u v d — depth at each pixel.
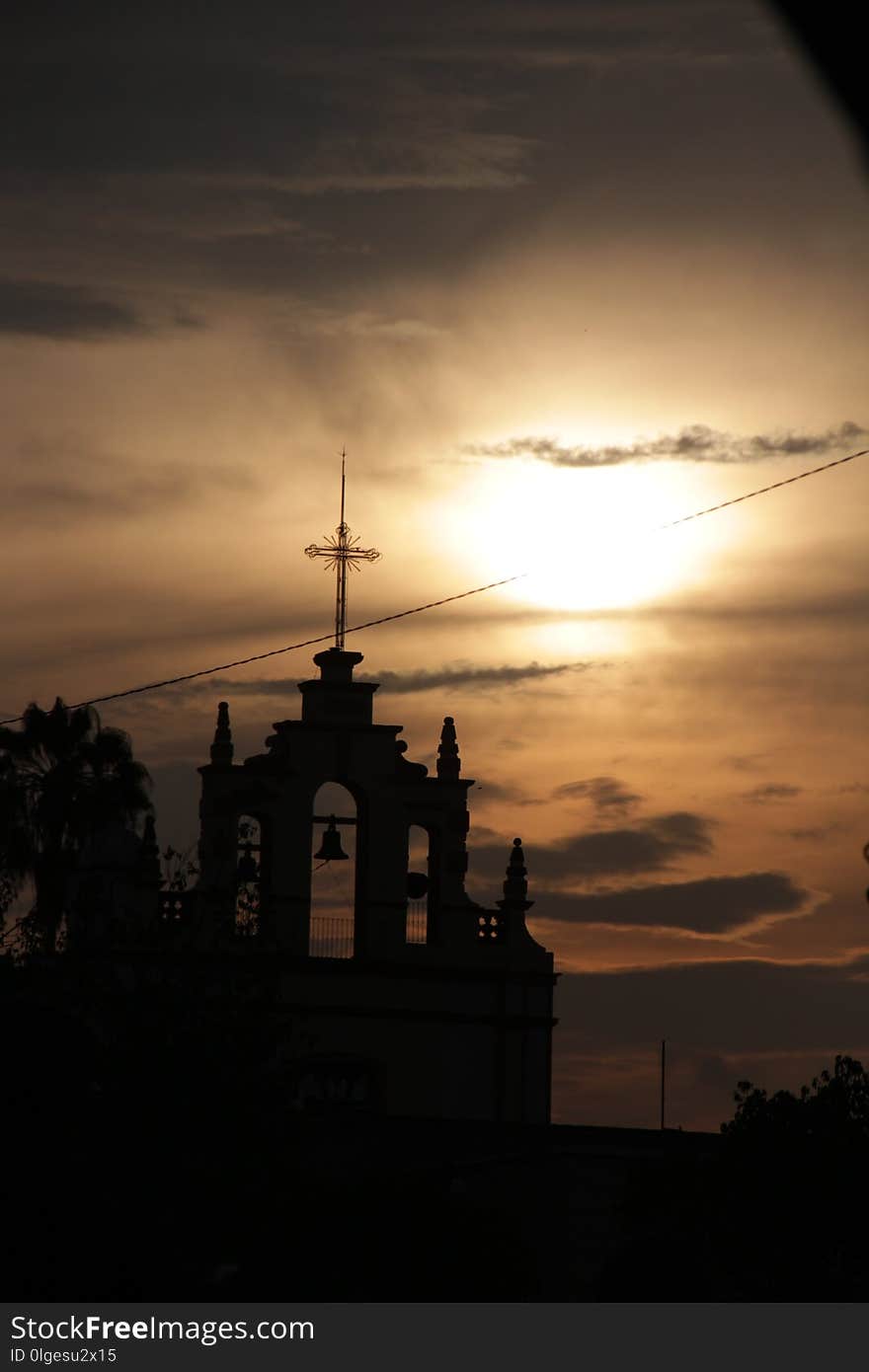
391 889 70.00
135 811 84.00
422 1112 68.69
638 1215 49.84
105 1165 45.72
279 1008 55.50
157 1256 43.59
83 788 82.75
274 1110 48.50
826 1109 49.44
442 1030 69.44
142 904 68.25
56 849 82.00
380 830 70.25
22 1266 42.53
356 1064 68.50
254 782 69.06
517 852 71.94
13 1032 46.44
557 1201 52.69
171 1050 47.97
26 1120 44.97
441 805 71.06
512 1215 48.44
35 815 82.06
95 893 68.38
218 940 56.44
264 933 64.75
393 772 70.69
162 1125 46.50
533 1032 70.31
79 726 84.06
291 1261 43.09
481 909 71.00
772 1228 48.16
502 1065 69.88
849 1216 48.12
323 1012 68.50
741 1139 49.28
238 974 52.97
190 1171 45.88
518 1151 54.12
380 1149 54.59
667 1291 47.06
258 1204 45.16
